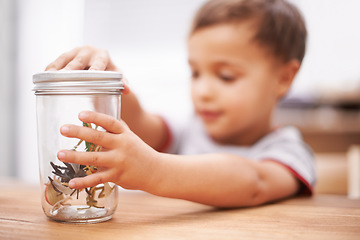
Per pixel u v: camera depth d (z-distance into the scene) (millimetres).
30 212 440
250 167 524
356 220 413
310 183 655
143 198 574
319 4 1796
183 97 1782
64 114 377
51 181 382
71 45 1682
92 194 388
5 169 1669
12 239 325
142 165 402
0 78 1643
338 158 1029
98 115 372
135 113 629
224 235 344
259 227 377
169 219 416
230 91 784
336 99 1662
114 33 1812
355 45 1781
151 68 1808
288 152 736
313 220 413
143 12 1790
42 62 1675
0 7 1634
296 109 1591
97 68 444
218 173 474
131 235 343
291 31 816
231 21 770
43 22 1674
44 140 383
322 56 1806
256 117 811
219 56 771
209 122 820
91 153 370
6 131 1667
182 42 1776
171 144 913
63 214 384
